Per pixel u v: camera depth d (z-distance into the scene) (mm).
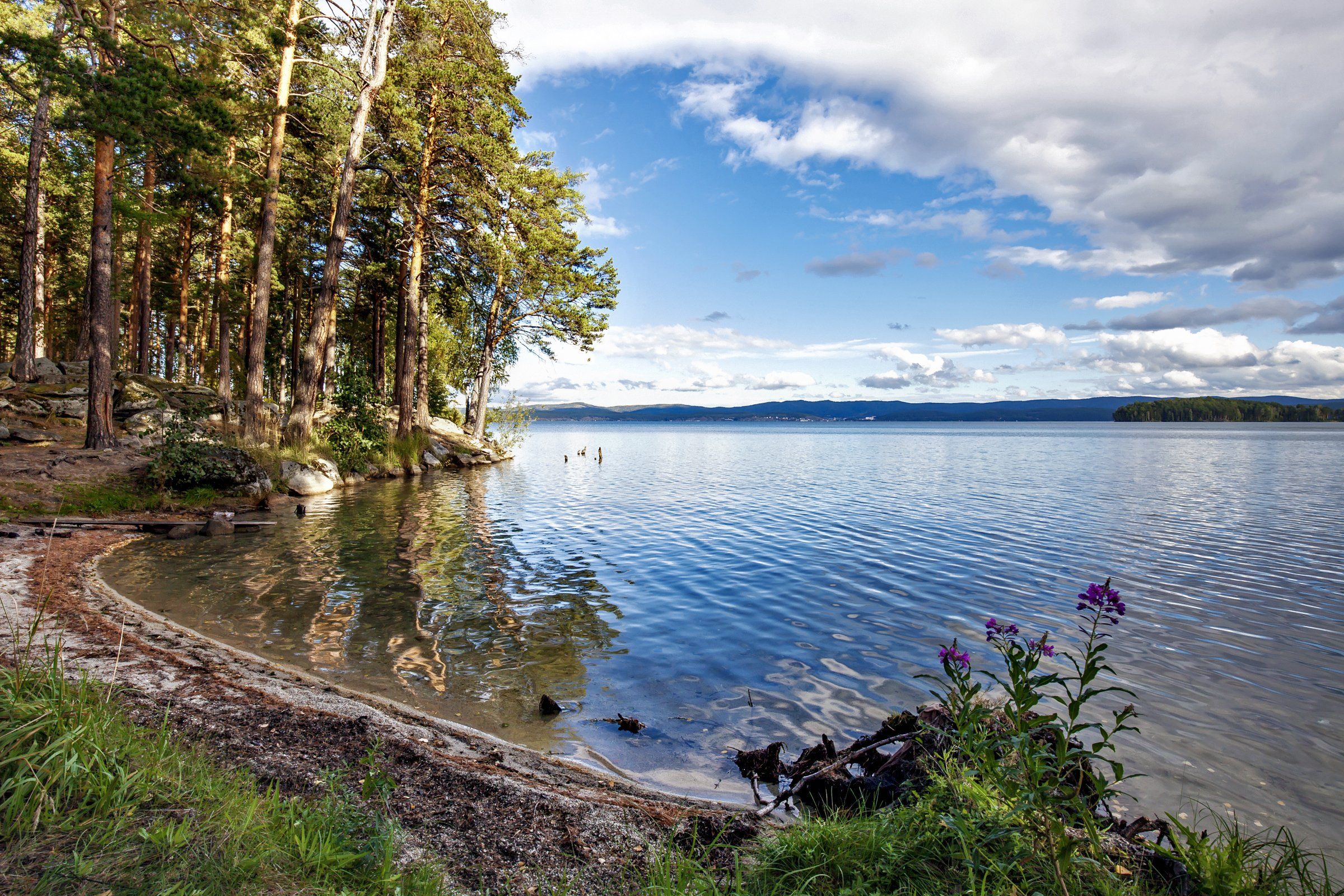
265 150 27766
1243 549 15812
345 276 41688
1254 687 7332
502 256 32062
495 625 8914
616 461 51969
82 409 23438
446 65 28031
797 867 3299
